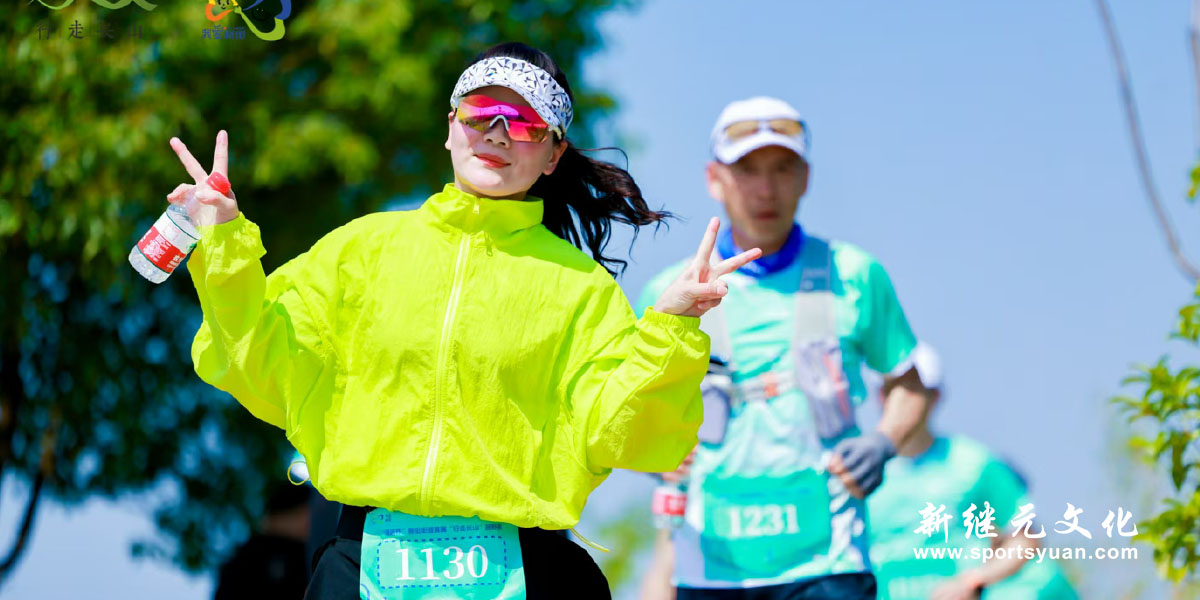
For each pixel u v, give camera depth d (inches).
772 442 479.2
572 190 351.3
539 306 302.8
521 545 298.5
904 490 583.2
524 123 309.0
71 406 959.6
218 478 999.6
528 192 349.7
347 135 888.9
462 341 297.4
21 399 961.5
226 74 885.8
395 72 884.6
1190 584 630.5
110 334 967.0
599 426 293.9
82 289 956.6
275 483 995.9
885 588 579.2
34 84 831.1
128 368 968.3
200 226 290.2
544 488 299.9
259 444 997.2
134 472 973.8
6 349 948.6
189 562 990.4
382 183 948.0
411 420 295.3
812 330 482.9
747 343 485.7
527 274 305.0
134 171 844.0
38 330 949.8
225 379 297.7
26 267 915.4
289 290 308.5
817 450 478.9
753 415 480.7
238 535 999.6
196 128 857.5
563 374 302.8
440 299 300.8
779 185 489.1
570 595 306.0
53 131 832.9
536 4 976.3
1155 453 495.2
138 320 973.8
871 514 585.0
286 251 941.8
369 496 293.1
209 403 987.9
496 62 311.9
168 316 978.1
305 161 880.3
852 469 473.4
